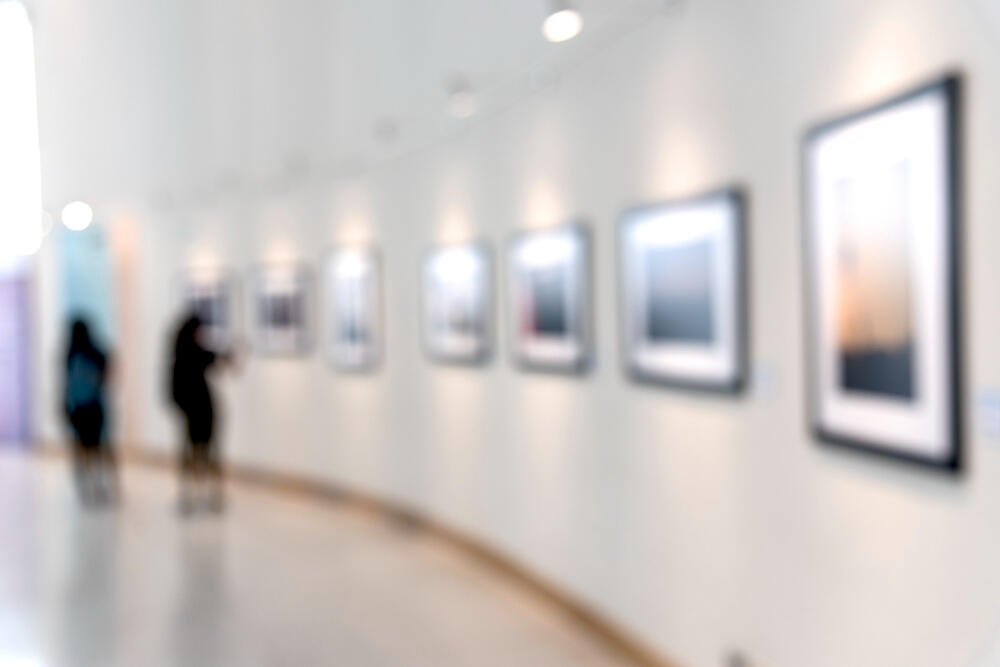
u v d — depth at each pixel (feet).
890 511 9.55
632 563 16.20
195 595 20.76
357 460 30.04
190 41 25.72
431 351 25.03
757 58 12.01
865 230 9.63
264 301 34.40
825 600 10.82
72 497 33.76
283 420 34.01
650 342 15.10
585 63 17.03
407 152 25.34
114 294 41.93
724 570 13.28
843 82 10.16
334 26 23.88
